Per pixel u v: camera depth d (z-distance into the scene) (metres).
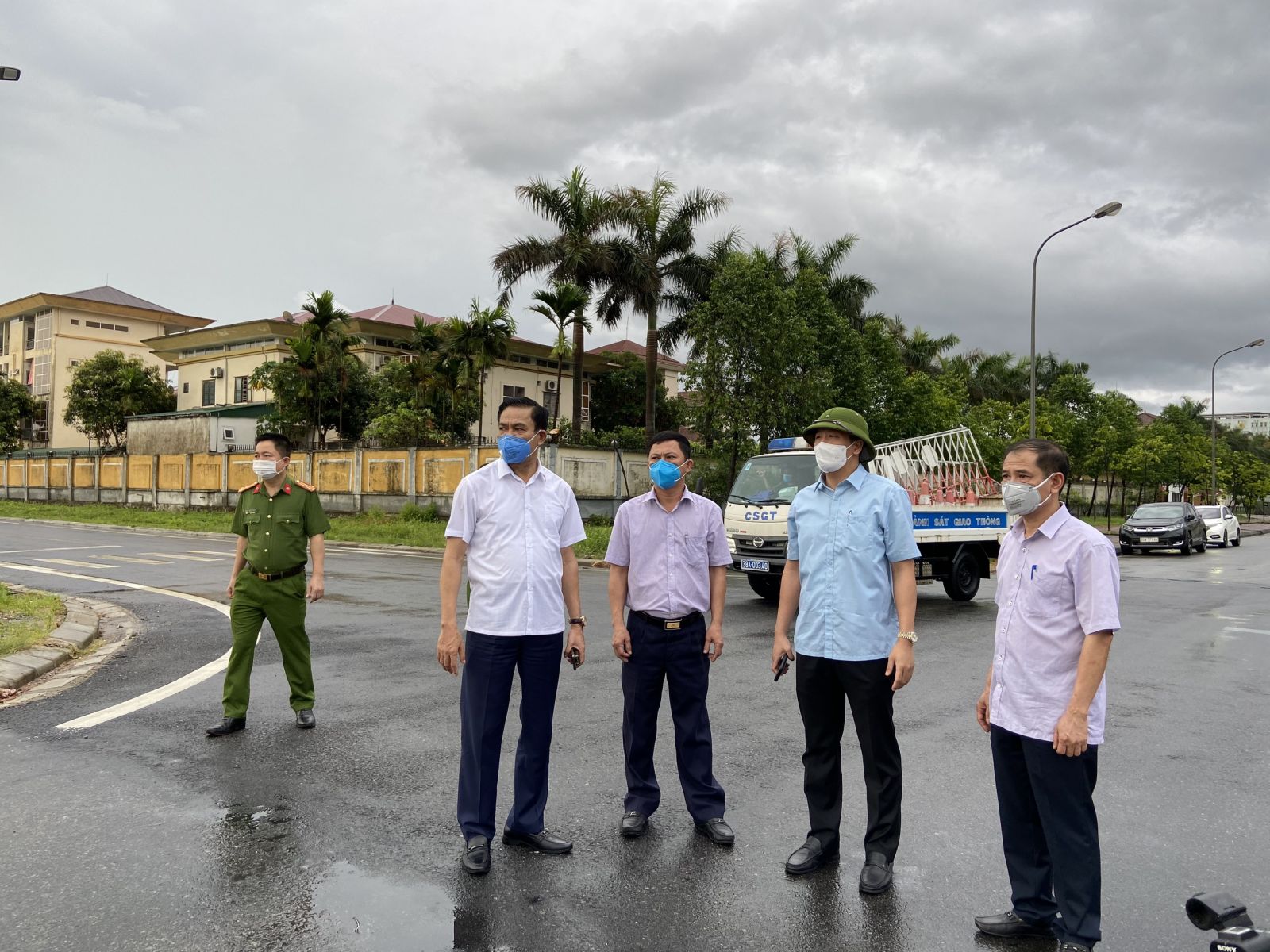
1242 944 2.46
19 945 3.00
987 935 3.20
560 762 5.11
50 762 4.99
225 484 36.41
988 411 36.78
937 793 4.71
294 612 5.70
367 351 43.81
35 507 40.59
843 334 26.42
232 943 3.04
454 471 28.55
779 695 6.86
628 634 4.20
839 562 3.72
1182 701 6.92
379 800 4.43
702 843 4.00
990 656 8.74
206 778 4.72
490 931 3.14
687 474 4.21
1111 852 3.97
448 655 3.84
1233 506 61.47
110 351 50.44
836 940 3.14
